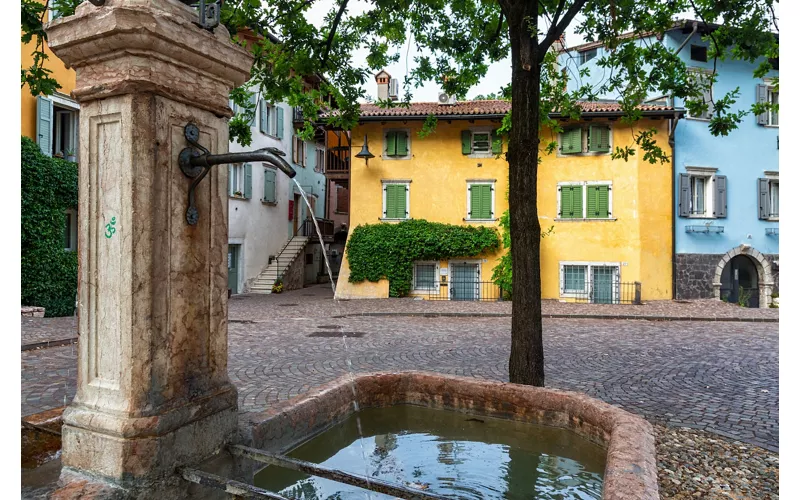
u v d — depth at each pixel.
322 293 23.22
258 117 23.81
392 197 21.23
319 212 31.66
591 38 7.68
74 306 14.45
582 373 7.51
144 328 2.37
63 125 15.64
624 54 7.83
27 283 13.18
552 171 20.38
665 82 7.94
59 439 3.37
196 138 2.61
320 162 31.78
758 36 6.84
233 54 2.77
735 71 20.62
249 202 23.47
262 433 3.21
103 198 2.42
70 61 2.45
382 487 2.34
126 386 2.35
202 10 2.58
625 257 19.75
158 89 2.38
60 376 6.70
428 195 21.08
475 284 20.61
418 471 3.31
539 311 5.41
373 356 8.71
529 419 4.17
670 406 5.62
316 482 3.11
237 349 9.32
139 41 2.27
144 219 2.37
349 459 3.49
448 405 4.54
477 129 20.86
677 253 20.14
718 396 6.12
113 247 2.38
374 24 7.90
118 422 2.31
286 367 7.72
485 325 13.38
